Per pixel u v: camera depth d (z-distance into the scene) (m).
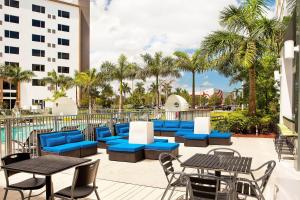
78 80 42.09
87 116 11.62
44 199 4.99
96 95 43.19
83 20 55.56
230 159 4.52
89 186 4.24
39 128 9.51
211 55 14.81
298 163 5.98
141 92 65.25
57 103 15.05
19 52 44.47
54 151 8.12
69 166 4.02
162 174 6.82
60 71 49.09
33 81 46.03
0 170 6.93
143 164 7.96
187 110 17.61
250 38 13.83
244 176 6.47
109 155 8.52
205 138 11.02
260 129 14.26
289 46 7.85
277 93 16.97
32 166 3.99
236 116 14.78
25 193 5.31
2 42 42.78
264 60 16.84
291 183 5.17
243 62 13.43
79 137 9.64
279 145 8.75
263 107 17.03
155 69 33.19
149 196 5.23
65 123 10.92
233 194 3.79
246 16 14.24
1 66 40.53
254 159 8.61
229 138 11.48
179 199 5.01
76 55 50.84
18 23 44.34
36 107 34.34
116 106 43.03
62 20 49.31
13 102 44.66
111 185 5.93
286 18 9.62
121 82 35.06
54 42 48.34
